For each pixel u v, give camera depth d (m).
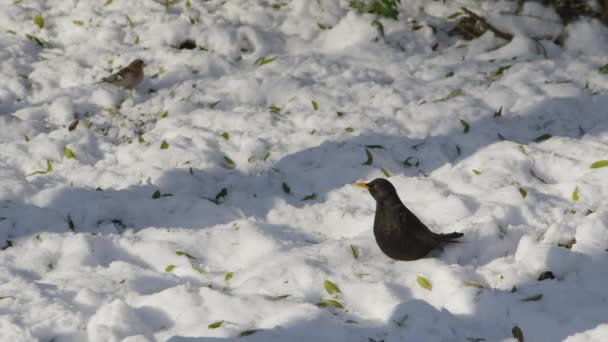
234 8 16.14
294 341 7.20
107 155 11.56
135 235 9.52
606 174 10.31
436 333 7.28
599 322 7.43
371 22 15.20
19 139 11.88
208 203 10.13
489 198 9.95
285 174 10.96
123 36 15.17
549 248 8.42
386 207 8.43
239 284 8.45
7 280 8.33
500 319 7.57
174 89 13.34
